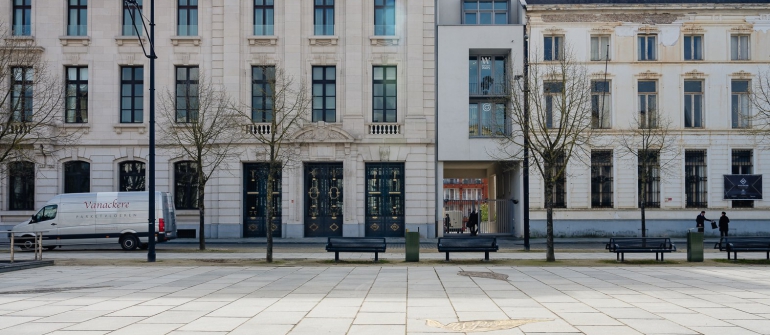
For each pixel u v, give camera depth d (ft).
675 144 115.96
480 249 65.67
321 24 114.83
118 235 87.15
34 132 104.01
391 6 115.03
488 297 39.04
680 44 116.88
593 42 117.60
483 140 112.57
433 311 33.60
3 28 108.06
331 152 110.93
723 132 116.37
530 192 113.70
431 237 111.34
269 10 114.93
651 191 116.47
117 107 112.88
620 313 32.89
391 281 48.14
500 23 118.32
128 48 113.19
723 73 116.88
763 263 64.18
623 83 116.16
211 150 106.11
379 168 113.60
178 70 114.52
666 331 28.12
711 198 116.37
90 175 112.37
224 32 113.09
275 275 53.01
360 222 111.04
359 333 27.76
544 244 102.42
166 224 89.40
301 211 110.93
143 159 112.37
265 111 109.81
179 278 50.83
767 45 116.88
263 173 114.11
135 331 28.32
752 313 32.89
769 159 116.47
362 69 112.78
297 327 29.19
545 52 115.34
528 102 85.25
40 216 87.20
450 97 113.29
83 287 44.86
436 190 113.60
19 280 49.47
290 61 112.68
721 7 115.75
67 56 112.88
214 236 111.75
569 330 28.35
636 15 116.37
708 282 47.24
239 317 31.91
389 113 113.91
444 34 114.32
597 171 116.06
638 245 65.31
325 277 51.26
